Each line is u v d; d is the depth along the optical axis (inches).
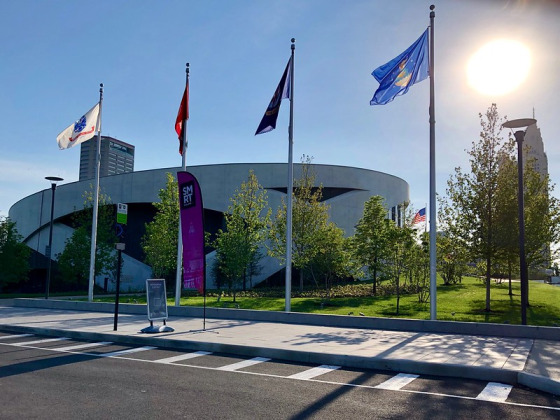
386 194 1950.1
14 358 426.9
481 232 813.2
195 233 600.1
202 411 259.0
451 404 280.8
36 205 2129.7
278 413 257.6
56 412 254.8
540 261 924.6
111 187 1877.5
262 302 1045.2
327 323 634.2
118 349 482.9
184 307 761.0
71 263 1469.0
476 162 825.5
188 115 827.4
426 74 624.4
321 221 1311.5
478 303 954.7
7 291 1972.2
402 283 1459.2
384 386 327.3
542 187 961.5
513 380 341.7
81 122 917.8
